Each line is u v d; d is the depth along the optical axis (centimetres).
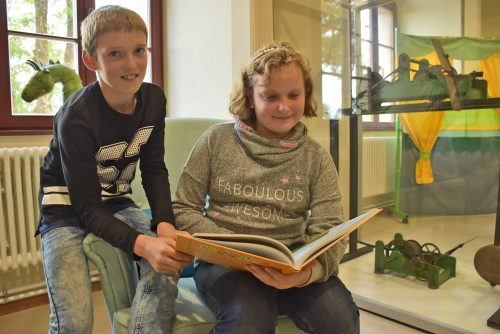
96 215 89
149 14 222
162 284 87
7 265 171
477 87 169
